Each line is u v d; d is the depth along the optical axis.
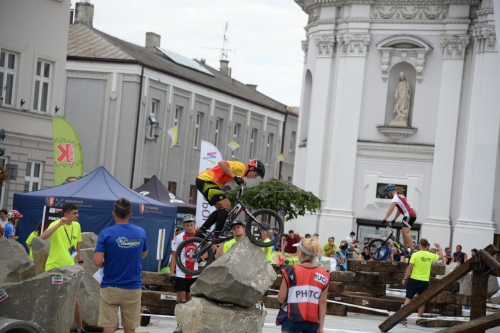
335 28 37.91
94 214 22.86
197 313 11.51
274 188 31.23
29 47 31.39
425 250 19.31
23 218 22.69
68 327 11.67
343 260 27.64
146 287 18.08
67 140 26.25
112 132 43.19
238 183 12.45
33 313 11.16
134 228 10.41
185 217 14.76
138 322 10.46
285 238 30.53
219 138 52.12
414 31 36.84
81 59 43.84
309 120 38.59
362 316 21.42
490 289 24.56
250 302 11.63
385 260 21.92
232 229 12.72
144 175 43.91
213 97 50.47
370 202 37.28
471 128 35.62
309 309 9.52
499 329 17.94
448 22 36.22
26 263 13.35
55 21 32.62
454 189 36.41
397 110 37.16
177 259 12.66
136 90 42.84
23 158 31.55
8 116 30.64
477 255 13.23
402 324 19.22
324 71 38.00
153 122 43.81
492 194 35.12
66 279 11.32
